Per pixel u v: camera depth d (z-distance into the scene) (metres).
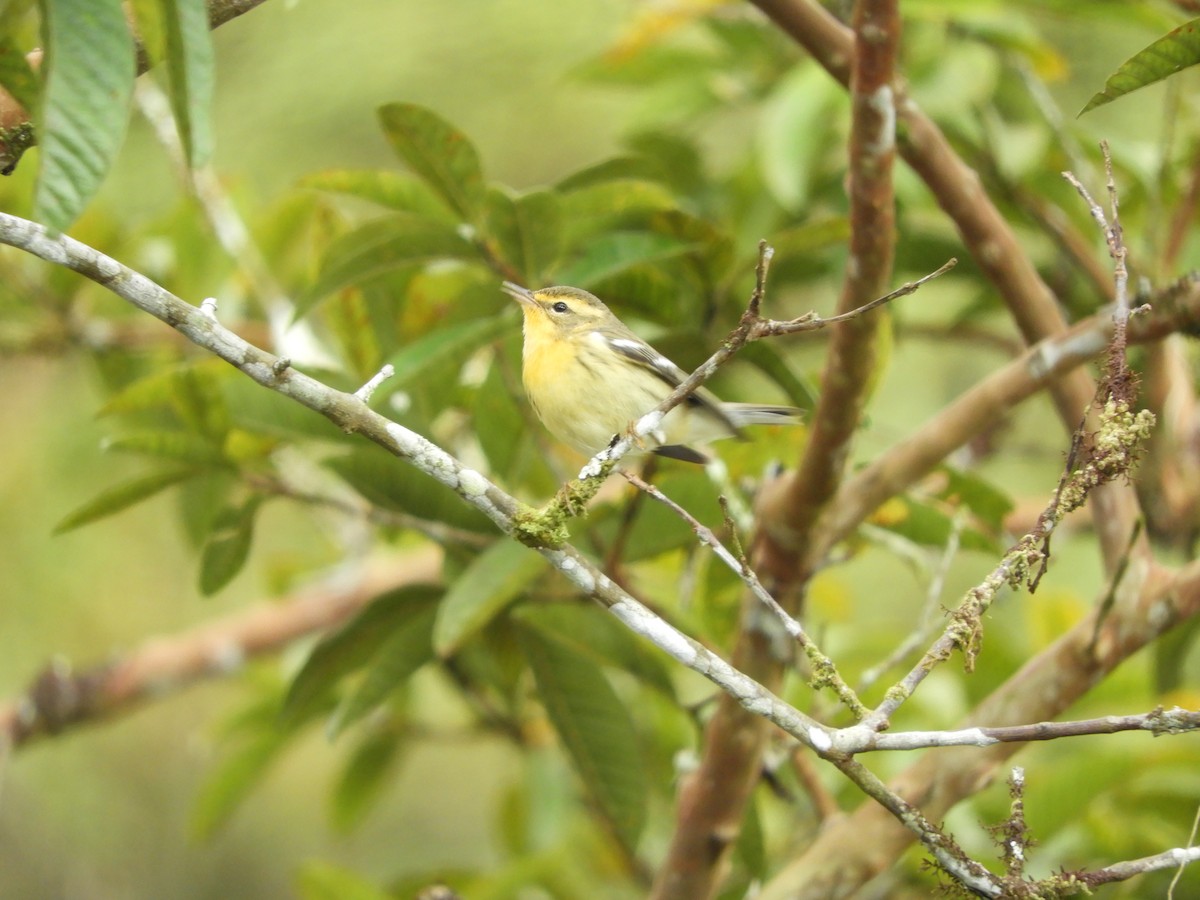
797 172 10.05
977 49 10.41
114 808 15.20
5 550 13.38
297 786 17.20
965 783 7.58
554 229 8.43
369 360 10.38
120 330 12.34
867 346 6.79
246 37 13.13
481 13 12.95
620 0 12.99
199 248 12.05
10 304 12.10
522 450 9.44
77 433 13.34
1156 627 7.49
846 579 14.90
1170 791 9.90
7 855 14.73
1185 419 10.37
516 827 12.34
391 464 8.80
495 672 10.63
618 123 13.96
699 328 9.56
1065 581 14.58
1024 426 14.99
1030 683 7.60
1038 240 12.16
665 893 7.93
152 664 12.55
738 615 9.47
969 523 9.66
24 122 5.48
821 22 7.46
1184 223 9.66
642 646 8.73
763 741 7.57
